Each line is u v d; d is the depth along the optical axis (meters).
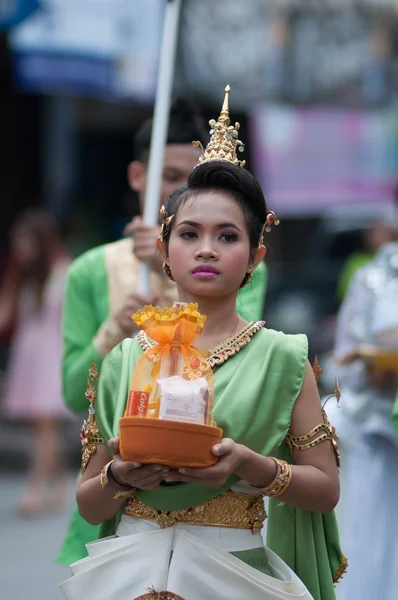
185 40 12.82
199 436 3.67
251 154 16.38
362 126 16.34
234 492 4.05
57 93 16.56
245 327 4.18
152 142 5.76
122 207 21.06
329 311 17.75
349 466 7.59
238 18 12.99
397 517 7.23
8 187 19.47
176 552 3.96
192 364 3.82
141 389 3.80
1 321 12.97
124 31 12.35
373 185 16.38
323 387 10.88
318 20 13.23
